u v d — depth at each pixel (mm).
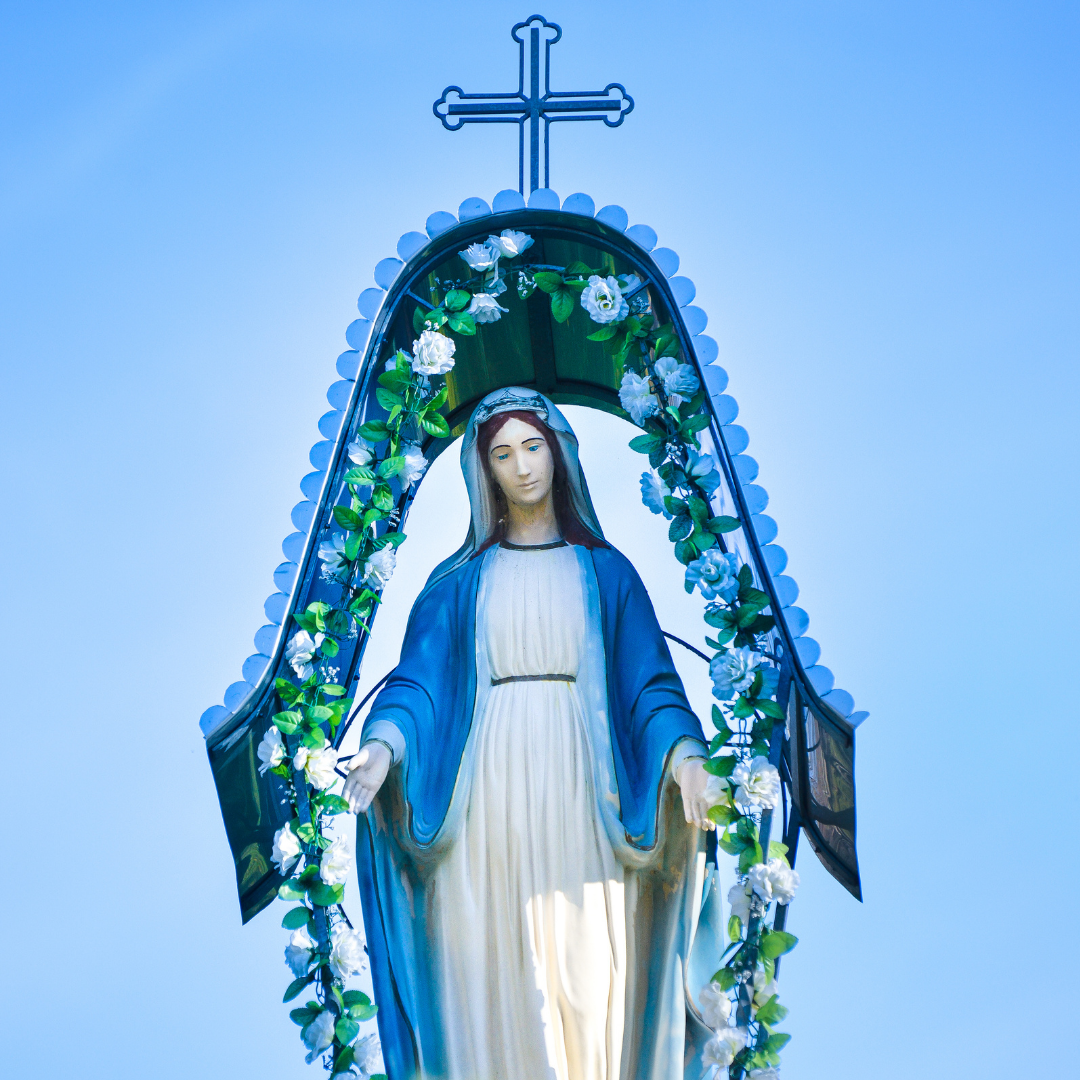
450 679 11992
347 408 11844
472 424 12750
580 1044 10875
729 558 11109
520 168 13414
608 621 12047
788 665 11016
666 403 11789
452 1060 10852
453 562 12664
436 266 12438
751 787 10508
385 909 11328
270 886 11883
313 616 11281
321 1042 10383
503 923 11141
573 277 12289
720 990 10367
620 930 11141
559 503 12719
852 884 11375
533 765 11469
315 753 10906
